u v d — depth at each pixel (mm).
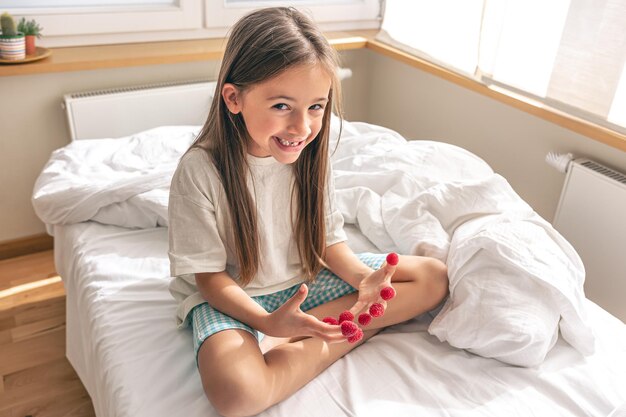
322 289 1196
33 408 1411
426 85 2273
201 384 1009
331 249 1206
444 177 1523
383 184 1519
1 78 1820
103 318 1162
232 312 1024
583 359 1085
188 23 2145
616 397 992
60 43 1994
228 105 1000
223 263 1072
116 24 2025
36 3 1926
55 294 1842
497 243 1113
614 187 1530
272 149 1006
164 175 1478
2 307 1768
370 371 1040
